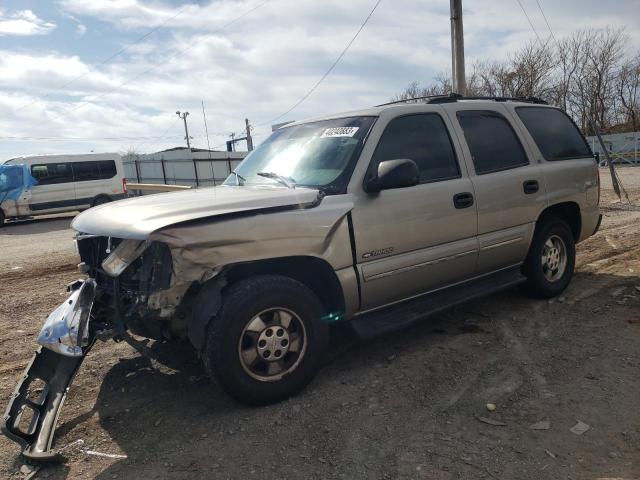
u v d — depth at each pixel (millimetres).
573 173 5348
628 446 2756
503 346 4180
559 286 5273
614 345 4039
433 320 4859
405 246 3896
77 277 7949
